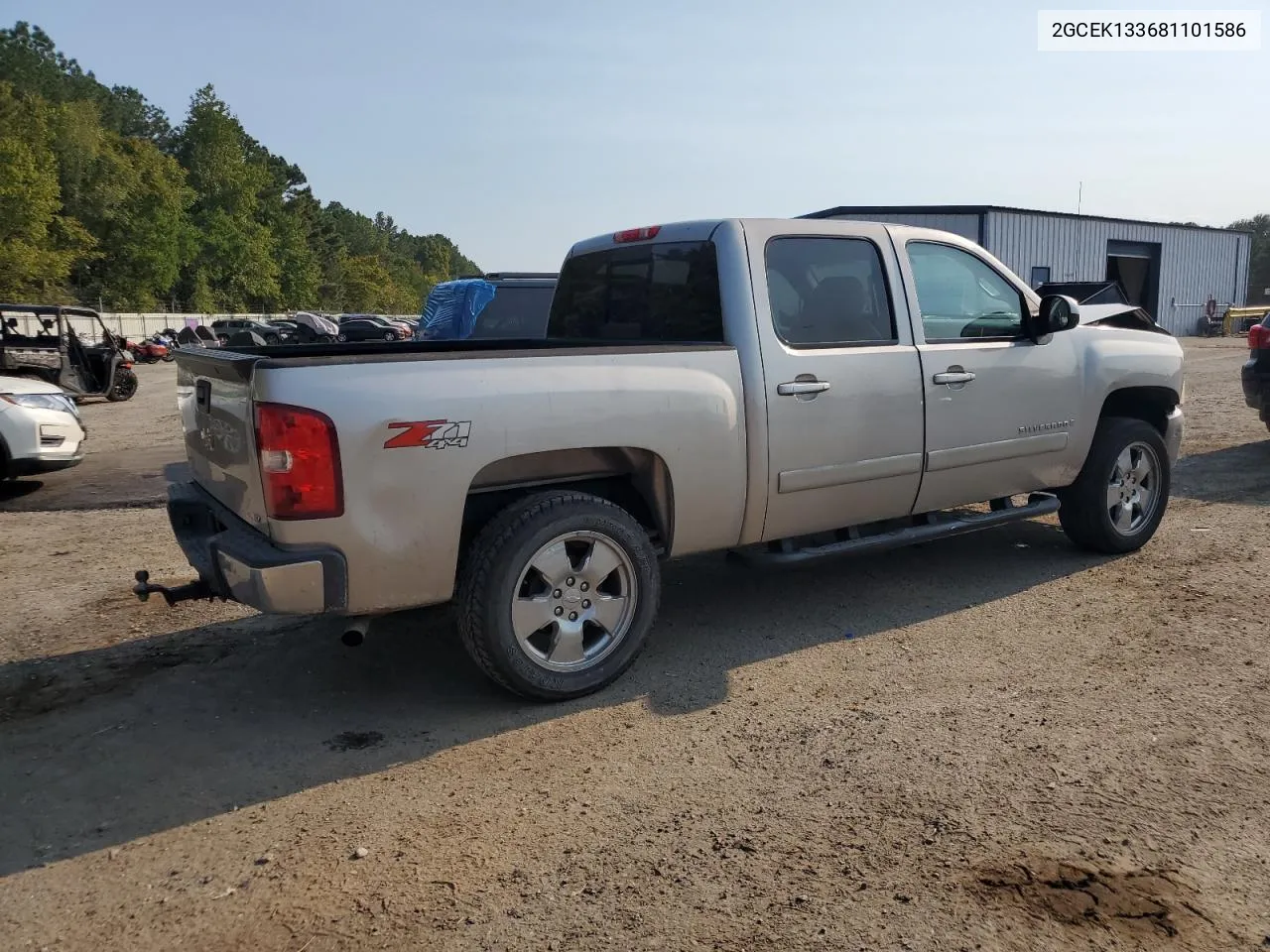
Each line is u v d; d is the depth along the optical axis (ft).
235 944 8.65
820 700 13.57
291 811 10.96
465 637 13.16
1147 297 122.21
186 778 11.82
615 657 14.05
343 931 8.78
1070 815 10.36
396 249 642.63
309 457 11.59
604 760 12.00
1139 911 8.75
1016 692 13.58
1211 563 19.27
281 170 347.77
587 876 9.52
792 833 10.19
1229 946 8.26
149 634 17.01
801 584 19.03
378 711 13.70
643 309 16.85
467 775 11.69
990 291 18.12
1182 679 13.80
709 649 15.76
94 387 60.29
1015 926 8.57
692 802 10.89
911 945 8.35
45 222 185.26
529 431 12.87
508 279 39.73
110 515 27.96
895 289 16.60
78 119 230.07
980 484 17.76
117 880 9.72
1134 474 20.08
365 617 12.88
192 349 14.97
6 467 30.83
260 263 303.68
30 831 10.71
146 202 242.99
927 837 10.02
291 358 12.28
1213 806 10.47
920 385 16.56
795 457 15.30
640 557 14.01
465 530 13.74
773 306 15.28
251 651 16.15
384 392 12.00
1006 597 17.79
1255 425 37.47
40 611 18.37
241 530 12.77
